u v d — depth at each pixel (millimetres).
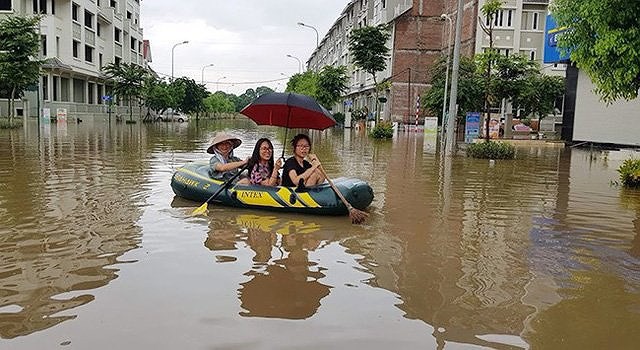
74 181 9961
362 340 3574
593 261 5547
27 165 12242
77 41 43000
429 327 3812
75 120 40438
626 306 4309
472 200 9047
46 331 3615
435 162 15500
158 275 4754
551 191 10266
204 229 6453
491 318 4004
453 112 17750
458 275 4977
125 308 4016
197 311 3982
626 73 9727
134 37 60969
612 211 8242
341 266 5152
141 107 55688
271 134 31047
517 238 6441
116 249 5539
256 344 3475
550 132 31344
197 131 33000
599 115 23797
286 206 7359
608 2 9422
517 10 37125
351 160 15859
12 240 5816
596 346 3594
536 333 3762
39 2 39844
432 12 44406
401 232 6594
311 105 7969
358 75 57875
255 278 4738
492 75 24312
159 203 7961
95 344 3432
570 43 10672
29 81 27984
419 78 44938
